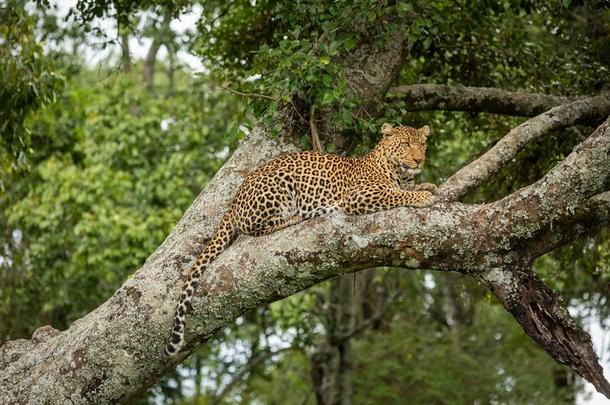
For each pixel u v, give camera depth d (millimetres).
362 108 11391
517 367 25141
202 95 21188
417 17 11492
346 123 10859
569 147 14406
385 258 9297
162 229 20391
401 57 11812
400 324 25250
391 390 23797
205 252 9984
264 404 27984
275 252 9484
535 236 9086
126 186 21141
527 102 13133
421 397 24109
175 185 20969
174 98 22891
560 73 14641
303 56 10367
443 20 12523
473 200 15203
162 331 9859
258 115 11312
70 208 21047
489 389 24094
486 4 14883
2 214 20406
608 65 13844
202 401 27000
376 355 24109
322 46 10570
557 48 14281
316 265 9422
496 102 13047
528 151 14797
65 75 17797
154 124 21875
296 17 11953
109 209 20781
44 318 20875
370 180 10758
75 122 22047
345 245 9297
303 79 10430
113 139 21750
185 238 10430
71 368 10109
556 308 9094
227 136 11055
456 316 25719
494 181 15195
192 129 21453
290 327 20969
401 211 9289
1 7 14719
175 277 10047
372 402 23656
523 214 9016
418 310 26234
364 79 11445
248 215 10211
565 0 10727
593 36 13898
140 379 10086
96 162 21672
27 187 21125
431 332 25906
